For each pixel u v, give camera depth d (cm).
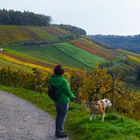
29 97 3372
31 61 13262
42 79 4591
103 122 1761
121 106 3681
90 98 3394
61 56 18212
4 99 3098
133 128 1625
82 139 1559
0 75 5531
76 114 2144
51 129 1814
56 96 1569
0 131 1719
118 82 3666
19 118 2112
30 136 1638
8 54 13838
